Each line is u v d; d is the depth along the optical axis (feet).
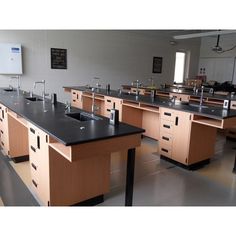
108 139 6.17
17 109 9.40
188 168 10.66
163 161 11.64
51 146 6.43
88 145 5.88
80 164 7.18
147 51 28.99
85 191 7.45
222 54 31.53
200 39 33.71
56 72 22.58
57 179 6.85
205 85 28.27
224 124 9.21
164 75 31.40
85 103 18.60
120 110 14.55
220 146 14.28
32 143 7.71
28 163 10.69
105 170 7.75
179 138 10.71
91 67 24.79
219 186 9.30
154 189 8.87
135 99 13.87
